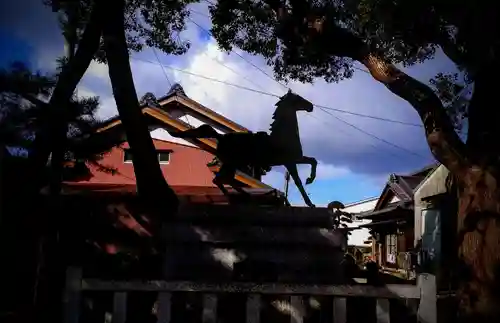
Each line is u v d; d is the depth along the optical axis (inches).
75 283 182.9
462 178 244.8
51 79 259.9
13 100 244.2
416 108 261.4
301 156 291.6
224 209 234.2
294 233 228.2
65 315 180.1
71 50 324.8
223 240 225.5
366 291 185.9
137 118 334.6
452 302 251.3
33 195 265.1
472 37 258.7
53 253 283.4
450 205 291.0
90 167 585.9
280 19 331.6
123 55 333.7
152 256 298.4
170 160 639.8
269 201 522.0
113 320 181.8
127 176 615.2
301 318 185.6
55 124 264.8
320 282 218.4
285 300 213.6
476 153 243.4
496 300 225.3
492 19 247.9
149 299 205.9
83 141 309.4
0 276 257.3
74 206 390.0
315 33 296.8
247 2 386.6
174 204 342.6
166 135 639.8
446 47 296.8
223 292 185.5
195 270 223.3
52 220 292.0
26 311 243.9
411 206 745.0
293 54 377.1
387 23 289.7
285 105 294.2
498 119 243.0
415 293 185.3
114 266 304.0
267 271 224.5
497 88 246.7
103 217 389.1
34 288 272.4
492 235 231.6
